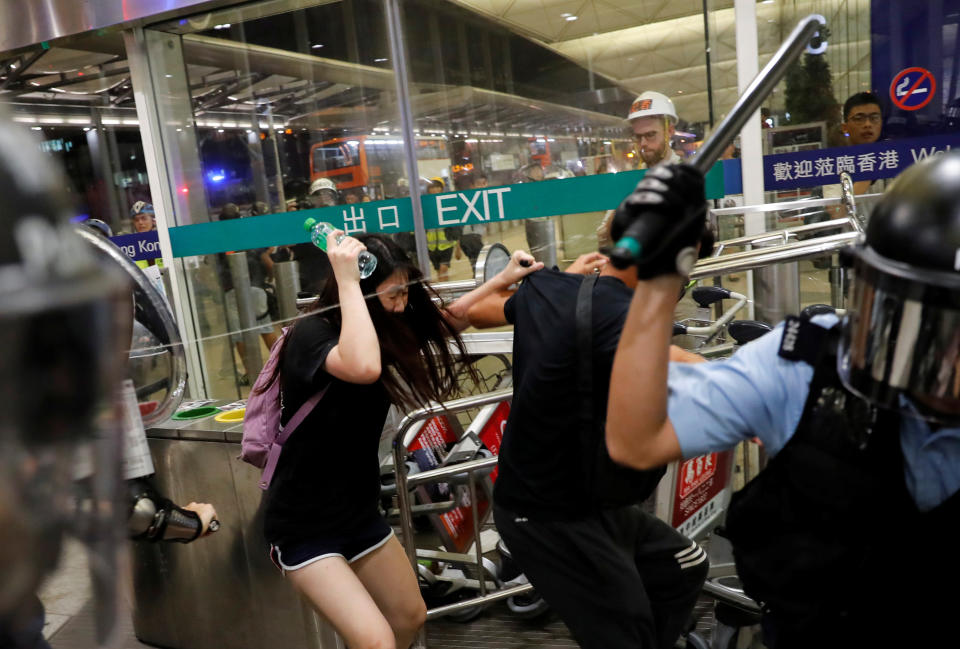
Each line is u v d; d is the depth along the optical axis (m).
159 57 3.80
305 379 1.70
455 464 2.53
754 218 3.29
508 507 1.72
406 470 2.45
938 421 0.72
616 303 1.53
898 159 3.18
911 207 0.71
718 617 2.24
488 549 3.10
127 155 3.79
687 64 3.32
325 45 3.87
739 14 3.16
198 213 4.01
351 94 3.90
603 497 1.48
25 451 0.28
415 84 3.76
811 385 0.88
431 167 3.79
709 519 2.56
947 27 3.02
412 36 3.70
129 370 0.72
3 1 3.33
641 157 3.35
